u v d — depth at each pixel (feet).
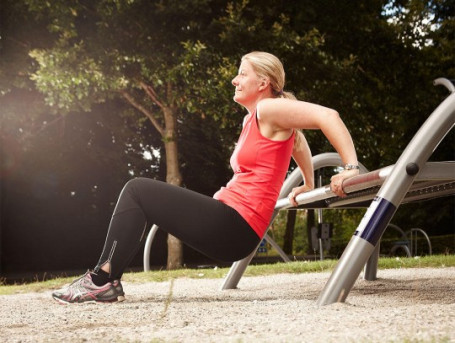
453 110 7.46
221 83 33.01
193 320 6.95
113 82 36.11
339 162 14.26
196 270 21.94
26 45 40.50
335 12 39.96
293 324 5.94
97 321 7.21
